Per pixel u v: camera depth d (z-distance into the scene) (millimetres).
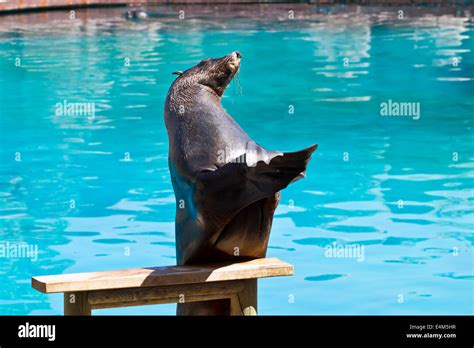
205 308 12688
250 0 64750
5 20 56500
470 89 38875
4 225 22656
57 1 60469
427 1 61656
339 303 17422
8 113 34875
